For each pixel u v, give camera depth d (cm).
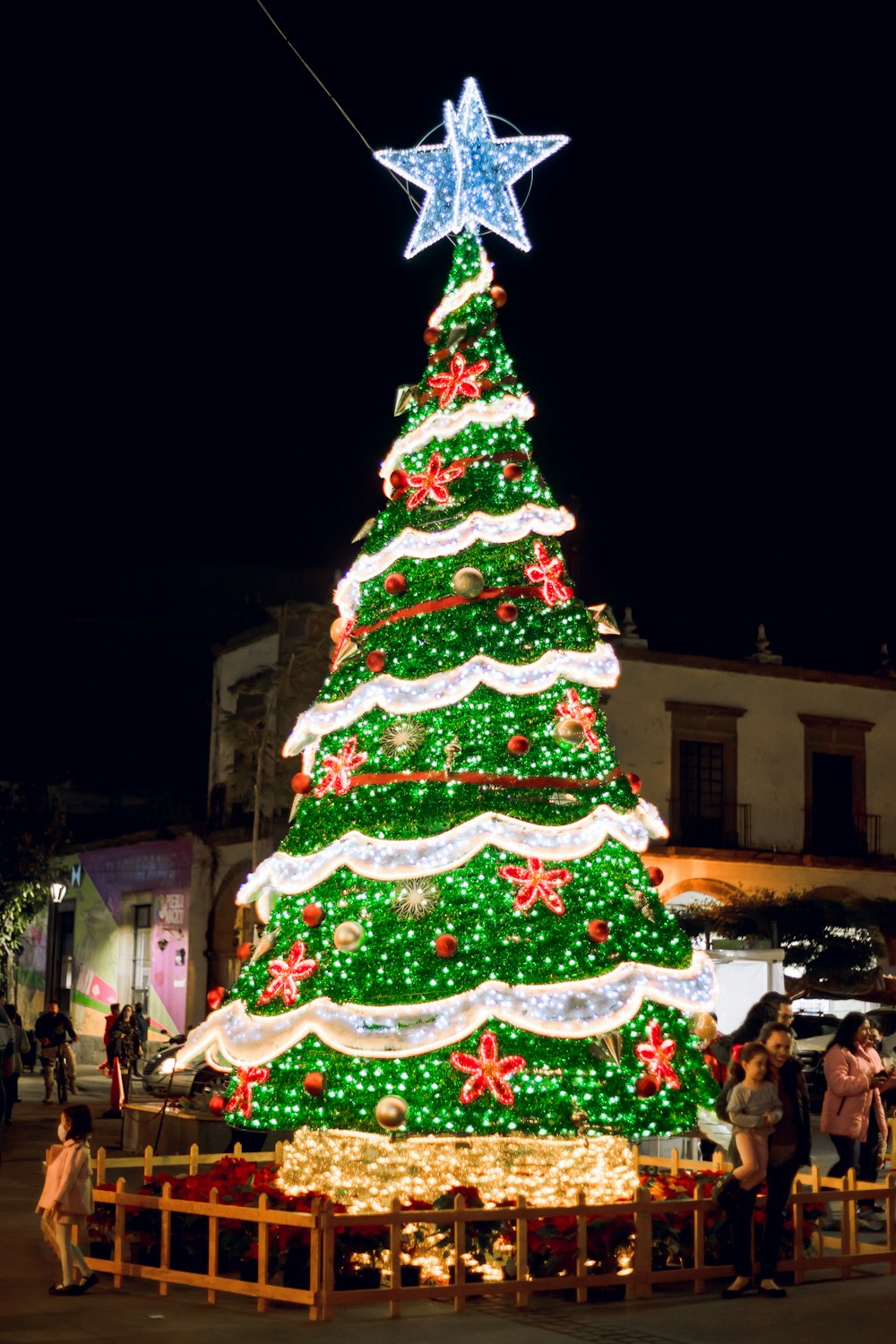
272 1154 1054
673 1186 941
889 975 2772
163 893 3444
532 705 979
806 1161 862
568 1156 912
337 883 957
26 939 4184
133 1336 723
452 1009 880
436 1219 789
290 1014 912
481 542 1001
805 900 2930
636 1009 905
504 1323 760
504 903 923
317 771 1019
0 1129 1488
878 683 3303
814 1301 823
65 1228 838
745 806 3112
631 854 995
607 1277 820
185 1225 866
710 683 3119
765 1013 1201
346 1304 764
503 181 1111
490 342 1070
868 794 3266
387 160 1108
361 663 1005
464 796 945
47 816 3484
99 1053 3659
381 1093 896
